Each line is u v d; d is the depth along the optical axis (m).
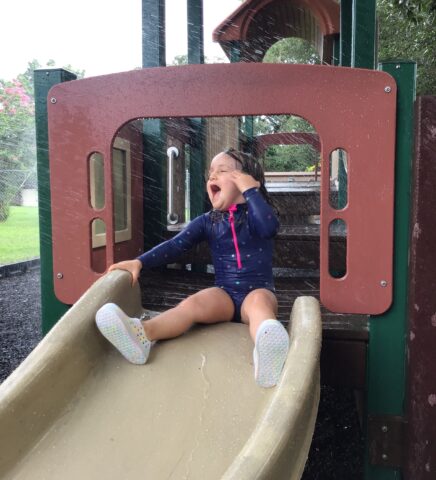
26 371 1.36
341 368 1.97
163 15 3.26
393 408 1.92
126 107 1.94
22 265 6.03
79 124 1.99
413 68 1.79
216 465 1.21
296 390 1.22
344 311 1.87
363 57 2.87
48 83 2.11
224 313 1.83
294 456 1.13
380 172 1.81
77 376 1.49
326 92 1.80
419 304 1.77
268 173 6.37
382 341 1.90
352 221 1.83
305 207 4.60
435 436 1.77
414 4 5.21
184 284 2.91
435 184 1.73
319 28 5.31
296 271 4.49
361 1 2.84
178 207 3.87
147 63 3.20
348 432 2.81
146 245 3.32
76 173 2.02
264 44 5.62
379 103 1.78
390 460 1.92
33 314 4.37
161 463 1.23
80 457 1.26
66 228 2.05
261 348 1.38
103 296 1.71
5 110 6.39
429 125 1.72
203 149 4.10
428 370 1.77
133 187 3.12
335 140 1.81
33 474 1.22
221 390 1.45
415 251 1.77
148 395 1.45
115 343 1.53
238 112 1.85
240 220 1.90
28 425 1.30
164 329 1.67
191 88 1.87
